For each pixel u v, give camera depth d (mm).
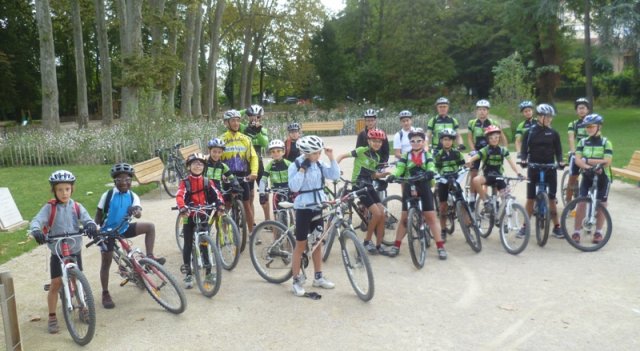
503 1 32750
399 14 35344
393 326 4922
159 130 18297
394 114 31328
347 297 5684
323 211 6184
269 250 6223
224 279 6387
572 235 7293
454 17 37250
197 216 5957
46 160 18203
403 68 35188
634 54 26812
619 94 43438
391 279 6184
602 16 26078
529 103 8680
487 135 7500
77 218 5191
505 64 21484
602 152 7191
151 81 22516
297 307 5445
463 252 7164
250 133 8734
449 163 7551
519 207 6984
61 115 52531
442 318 5066
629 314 5016
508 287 5801
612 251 6949
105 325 5152
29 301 5887
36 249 7883
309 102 50375
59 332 5078
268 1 41875
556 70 32375
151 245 5766
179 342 4742
